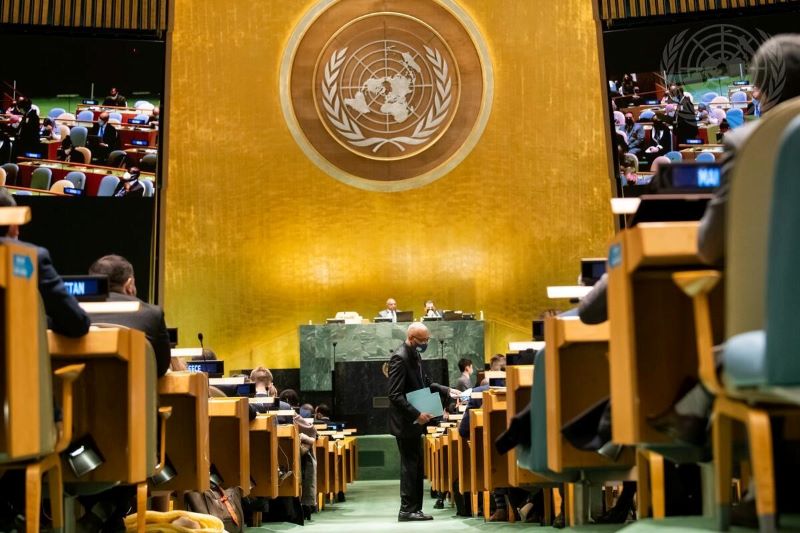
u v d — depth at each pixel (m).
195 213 16.70
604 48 13.05
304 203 16.98
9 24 13.77
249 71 16.95
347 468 12.10
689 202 2.89
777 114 2.18
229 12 16.98
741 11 12.78
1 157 13.46
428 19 17.09
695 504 4.11
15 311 2.72
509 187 16.91
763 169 2.18
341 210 17.00
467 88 17.02
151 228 13.52
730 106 12.71
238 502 6.39
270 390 8.78
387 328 14.42
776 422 2.81
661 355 2.97
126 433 3.69
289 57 17.03
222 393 6.05
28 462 3.04
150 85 13.89
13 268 2.72
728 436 2.47
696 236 2.64
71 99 13.69
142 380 3.73
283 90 17.02
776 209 2.04
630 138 13.00
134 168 13.77
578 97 16.78
